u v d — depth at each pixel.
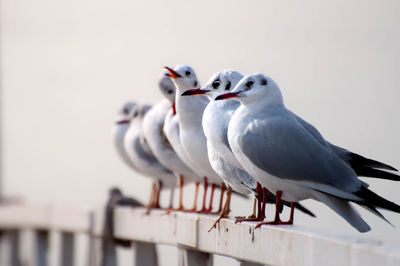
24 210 21.78
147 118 16.88
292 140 11.54
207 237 13.05
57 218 19.86
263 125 11.71
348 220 11.27
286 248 10.22
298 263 9.85
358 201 11.13
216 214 14.83
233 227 12.16
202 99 14.91
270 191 12.91
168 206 19.22
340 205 11.37
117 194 17.94
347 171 11.40
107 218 17.59
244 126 11.87
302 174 11.46
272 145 11.59
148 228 15.84
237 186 13.25
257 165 11.76
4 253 23.67
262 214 12.30
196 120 14.70
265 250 10.94
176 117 15.57
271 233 10.76
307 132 11.70
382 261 8.14
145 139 17.80
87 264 18.62
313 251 9.43
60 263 19.80
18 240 23.28
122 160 20.38
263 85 11.96
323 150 11.52
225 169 13.21
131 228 16.69
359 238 9.08
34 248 21.33
